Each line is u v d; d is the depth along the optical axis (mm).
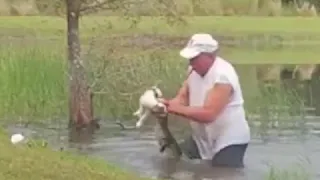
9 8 31344
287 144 9547
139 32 15234
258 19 37125
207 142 8359
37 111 11258
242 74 18156
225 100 8141
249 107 12414
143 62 14281
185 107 8180
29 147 7016
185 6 15641
